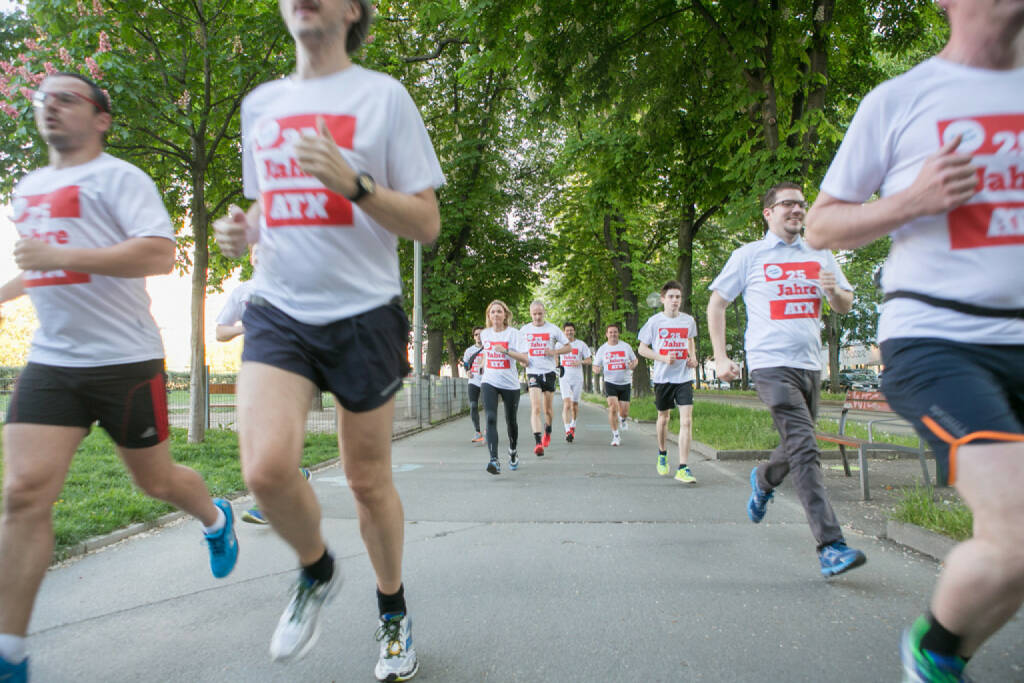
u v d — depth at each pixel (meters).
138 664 2.72
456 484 7.22
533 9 11.81
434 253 24.31
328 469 8.66
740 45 10.61
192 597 3.56
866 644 2.86
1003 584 1.51
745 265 4.41
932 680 1.63
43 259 2.38
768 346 4.21
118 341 2.61
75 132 2.63
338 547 4.54
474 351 11.77
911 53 14.55
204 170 10.56
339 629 3.07
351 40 2.37
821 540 3.69
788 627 3.06
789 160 10.30
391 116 2.18
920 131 1.90
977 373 1.74
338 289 2.14
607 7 11.74
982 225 1.80
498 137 23.34
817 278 4.21
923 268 1.86
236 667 2.68
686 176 15.24
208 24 9.80
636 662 2.70
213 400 12.81
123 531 4.88
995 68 1.88
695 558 4.24
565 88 12.45
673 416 16.88
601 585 3.70
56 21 8.66
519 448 11.20
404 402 15.52
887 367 1.92
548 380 9.98
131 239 2.54
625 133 14.77
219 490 6.40
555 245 27.41
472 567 4.06
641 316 32.28
